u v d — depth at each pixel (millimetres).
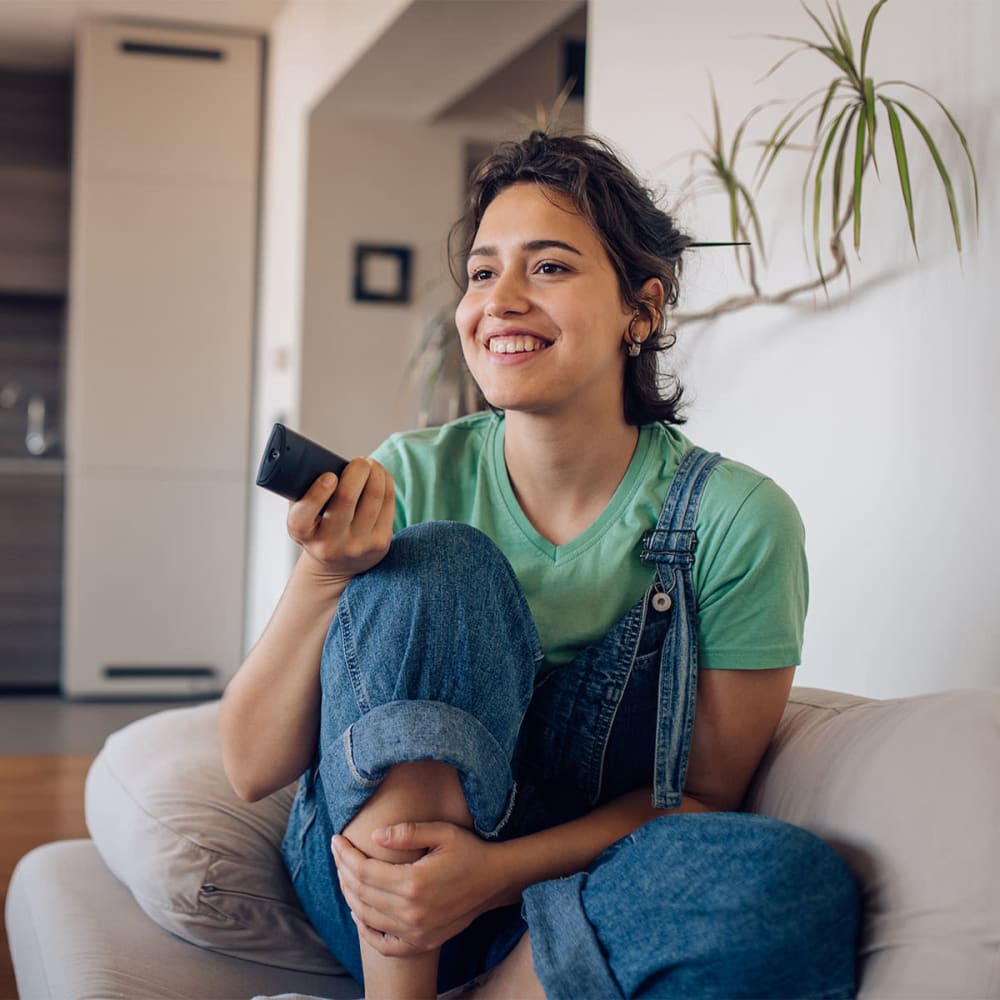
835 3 2133
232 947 1574
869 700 1425
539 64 5207
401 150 5086
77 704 5469
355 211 5047
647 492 1382
